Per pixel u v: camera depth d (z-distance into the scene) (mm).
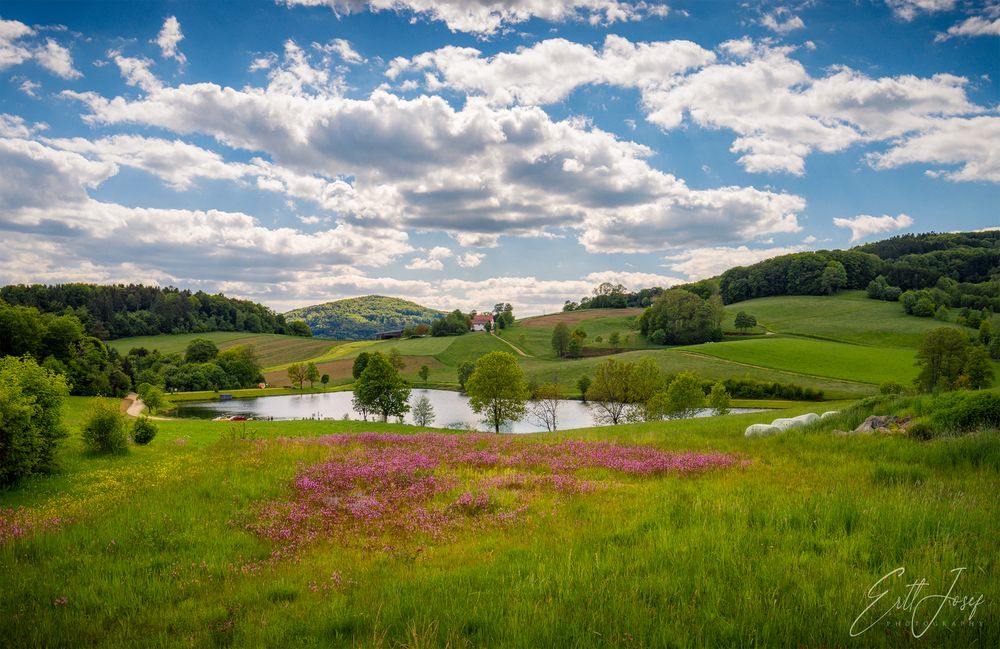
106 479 17547
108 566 9008
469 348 182250
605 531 8992
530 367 142750
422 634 5504
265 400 131625
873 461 13773
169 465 19359
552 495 12352
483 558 8242
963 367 72500
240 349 172750
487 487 13258
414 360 173875
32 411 17891
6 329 76750
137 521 11406
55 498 15008
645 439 22047
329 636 6020
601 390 84812
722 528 8219
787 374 108125
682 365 119250
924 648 4723
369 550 9547
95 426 25016
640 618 5535
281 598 7574
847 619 5219
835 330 149500
